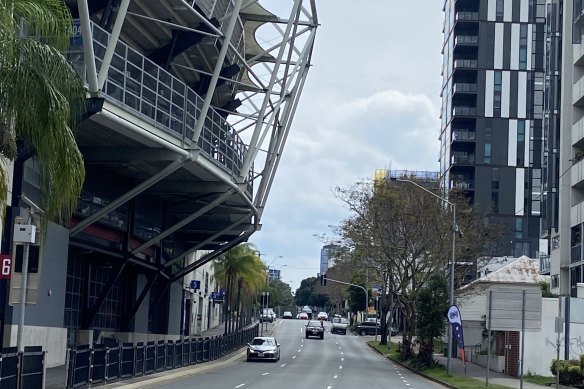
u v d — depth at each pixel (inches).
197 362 1695.4
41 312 1167.6
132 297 1790.1
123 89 1090.1
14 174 1042.1
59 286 1243.8
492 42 3715.6
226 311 2748.5
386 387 1259.8
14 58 498.3
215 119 1508.4
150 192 1566.2
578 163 2094.0
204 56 1588.3
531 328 1208.8
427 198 1955.0
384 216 1948.8
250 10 1625.2
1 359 647.1
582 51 2116.1
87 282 1531.7
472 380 1453.0
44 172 520.4
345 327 3880.4
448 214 1932.8
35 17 507.5
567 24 2251.5
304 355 2266.2
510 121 3683.6
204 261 2017.7
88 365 941.8
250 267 2844.5
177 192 1553.9
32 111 502.3
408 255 2068.2
